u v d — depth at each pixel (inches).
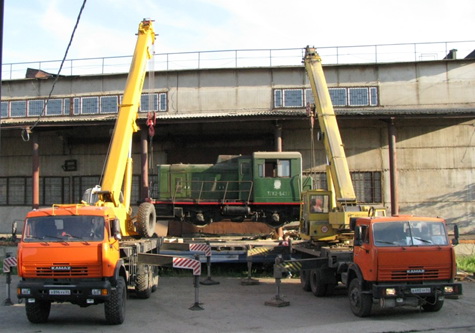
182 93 1011.9
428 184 944.9
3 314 429.4
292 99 997.8
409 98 983.0
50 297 365.7
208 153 973.8
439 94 979.3
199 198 848.3
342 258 462.6
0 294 527.8
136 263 465.4
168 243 604.7
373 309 435.2
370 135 957.8
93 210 398.0
